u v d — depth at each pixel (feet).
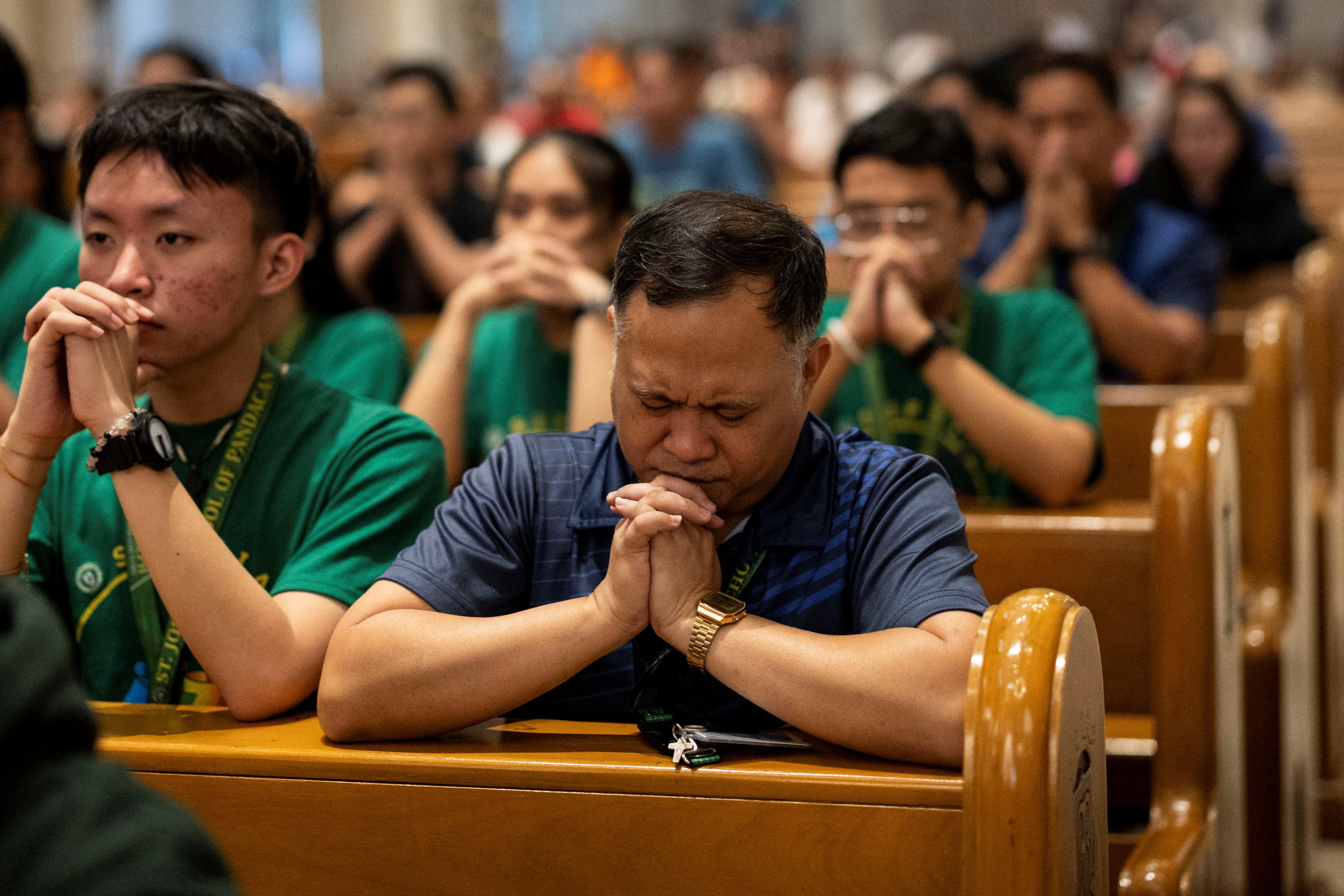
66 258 9.48
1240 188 18.48
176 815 2.62
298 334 9.29
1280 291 17.89
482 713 4.94
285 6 57.62
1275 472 9.97
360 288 15.02
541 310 9.73
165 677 6.09
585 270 9.45
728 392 4.74
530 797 4.69
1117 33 66.28
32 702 2.46
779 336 4.77
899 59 44.73
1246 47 64.85
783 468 5.24
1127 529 7.78
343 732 4.99
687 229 4.73
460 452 9.21
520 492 5.55
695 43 24.34
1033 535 7.89
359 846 4.84
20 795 2.46
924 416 8.86
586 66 48.91
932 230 8.61
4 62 9.45
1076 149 12.87
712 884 4.58
